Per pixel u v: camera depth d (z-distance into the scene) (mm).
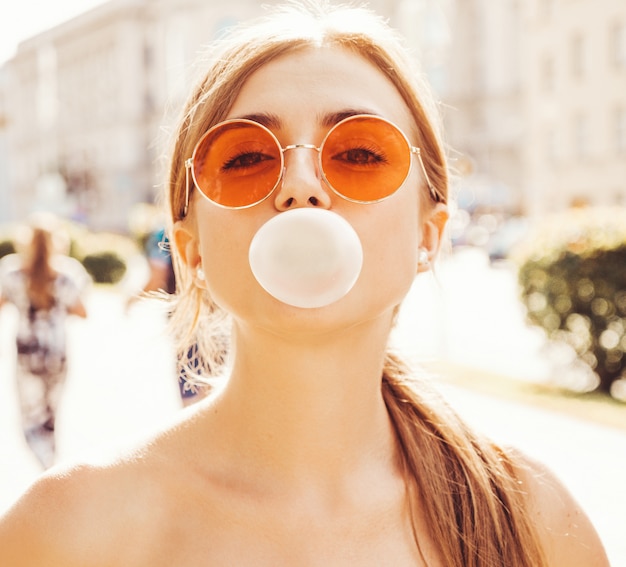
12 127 89812
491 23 60969
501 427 7543
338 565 1283
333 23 1406
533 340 13289
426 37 63562
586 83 47094
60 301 6203
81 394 9273
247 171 1271
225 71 1373
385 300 1294
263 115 1302
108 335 15039
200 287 1458
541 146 50344
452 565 1355
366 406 1367
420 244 1492
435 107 1570
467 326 15062
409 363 1682
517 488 1505
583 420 7785
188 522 1289
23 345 6164
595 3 46031
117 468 1319
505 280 25531
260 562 1260
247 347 1324
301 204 1246
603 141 46438
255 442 1329
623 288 9047
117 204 77312
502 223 47969
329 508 1316
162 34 74688
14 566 1251
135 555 1274
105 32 78812
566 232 9531
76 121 83000
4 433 7609
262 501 1295
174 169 1502
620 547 4680
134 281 29891
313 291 1183
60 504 1274
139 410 8352
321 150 1268
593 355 9203
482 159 60625
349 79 1351
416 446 1438
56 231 6387
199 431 1373
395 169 1286
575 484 5855
